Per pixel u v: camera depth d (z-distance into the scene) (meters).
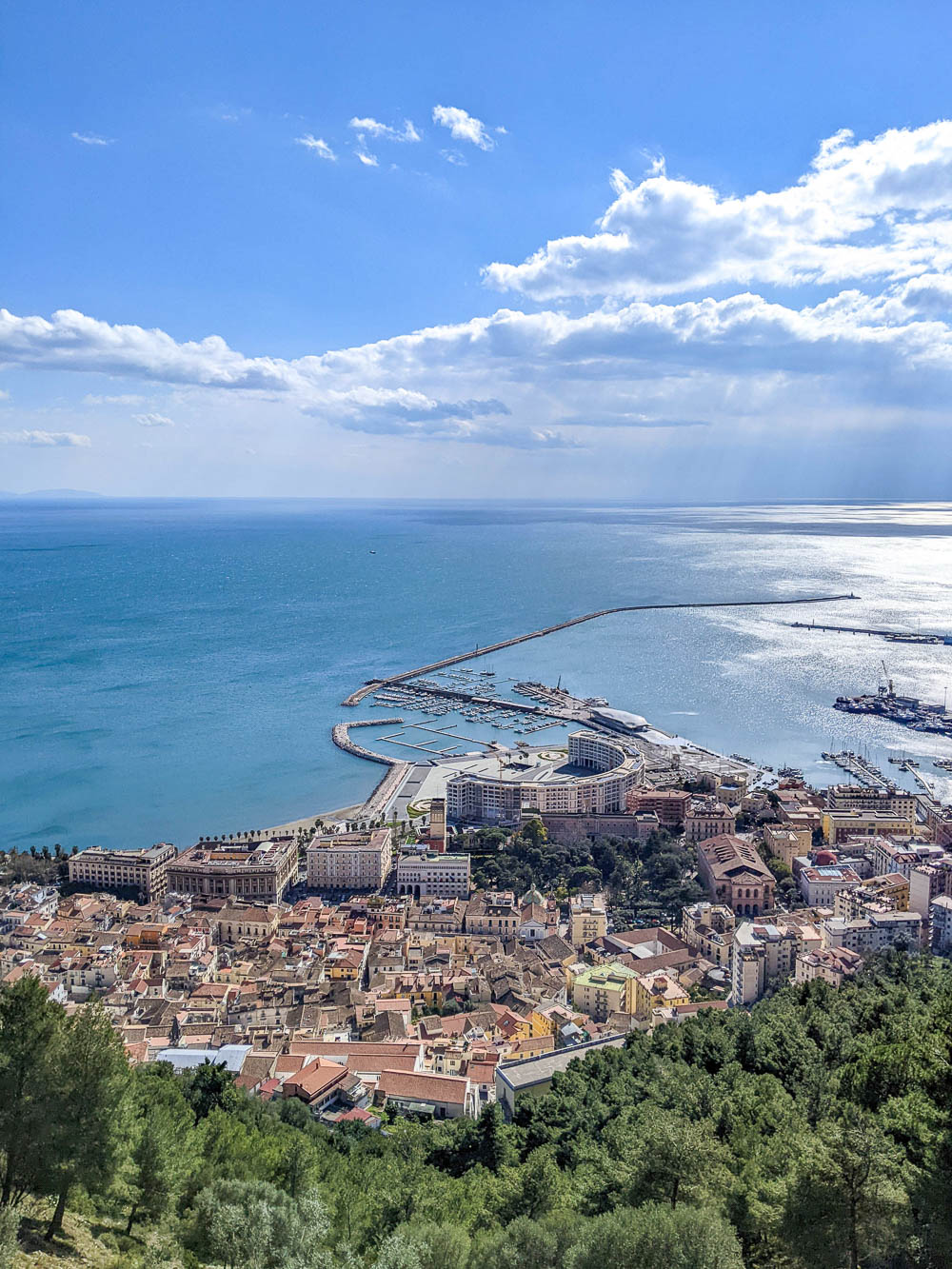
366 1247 126.00
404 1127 184.88
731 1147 134.00
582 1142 158.25
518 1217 124.69
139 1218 118.44
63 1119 103.06
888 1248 98.12
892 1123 118.06
